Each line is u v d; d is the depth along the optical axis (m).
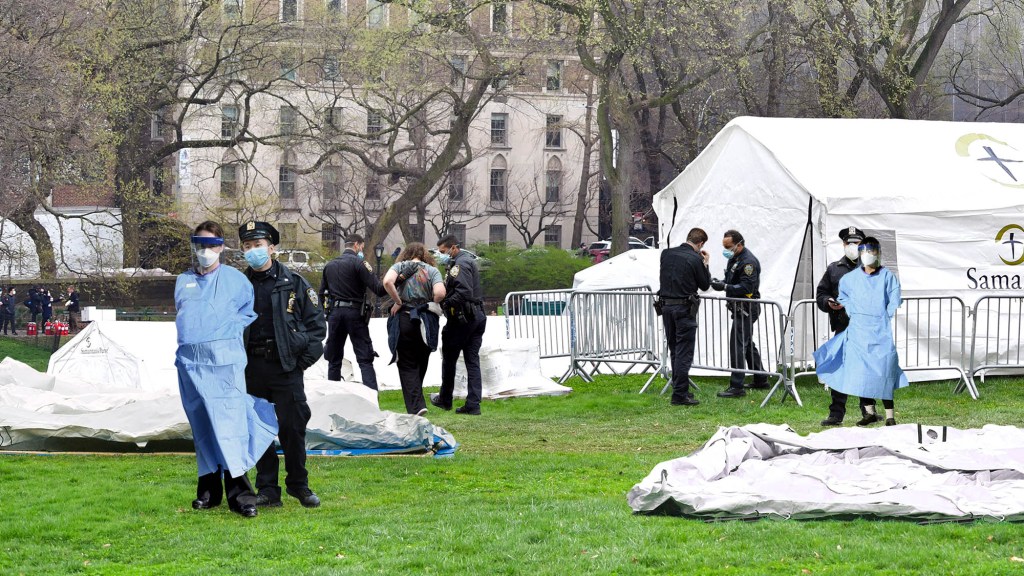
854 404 13.80
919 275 15.43
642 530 6.80
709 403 14.14
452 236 13.88
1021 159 16.83
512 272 46.16
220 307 7.55
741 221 16.80
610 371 17.78
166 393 12.13
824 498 7.18
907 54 38.00
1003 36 42.50
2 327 35.22
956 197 15.59
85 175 31.64
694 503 7.21
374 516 7.55
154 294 39.19
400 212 45.09
